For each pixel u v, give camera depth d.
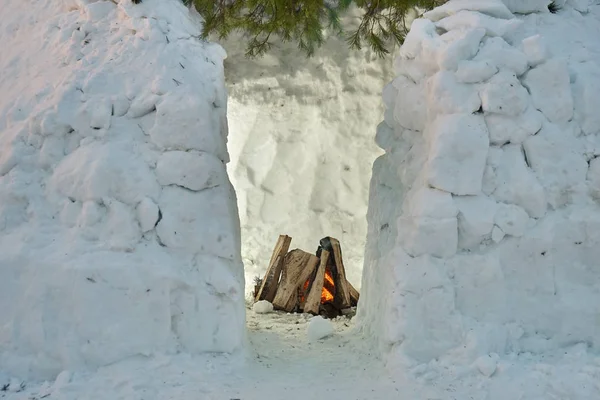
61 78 4.80
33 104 4.71
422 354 4.16
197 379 3.98
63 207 4.34
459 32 4.64
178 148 4.49
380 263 4.88
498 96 4.36
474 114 4.40
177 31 5.12
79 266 4.07
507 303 4.29
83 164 4.37
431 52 4.62
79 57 4.93
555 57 4.57
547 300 4.30
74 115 4.54
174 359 4.09
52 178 4.41
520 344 4.24
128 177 4.36
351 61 7.02
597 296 4.31
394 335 4.20
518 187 4.35
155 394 3.76
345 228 7.06
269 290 6.38
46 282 4.07
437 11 4.93
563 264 4.34
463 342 4.12
